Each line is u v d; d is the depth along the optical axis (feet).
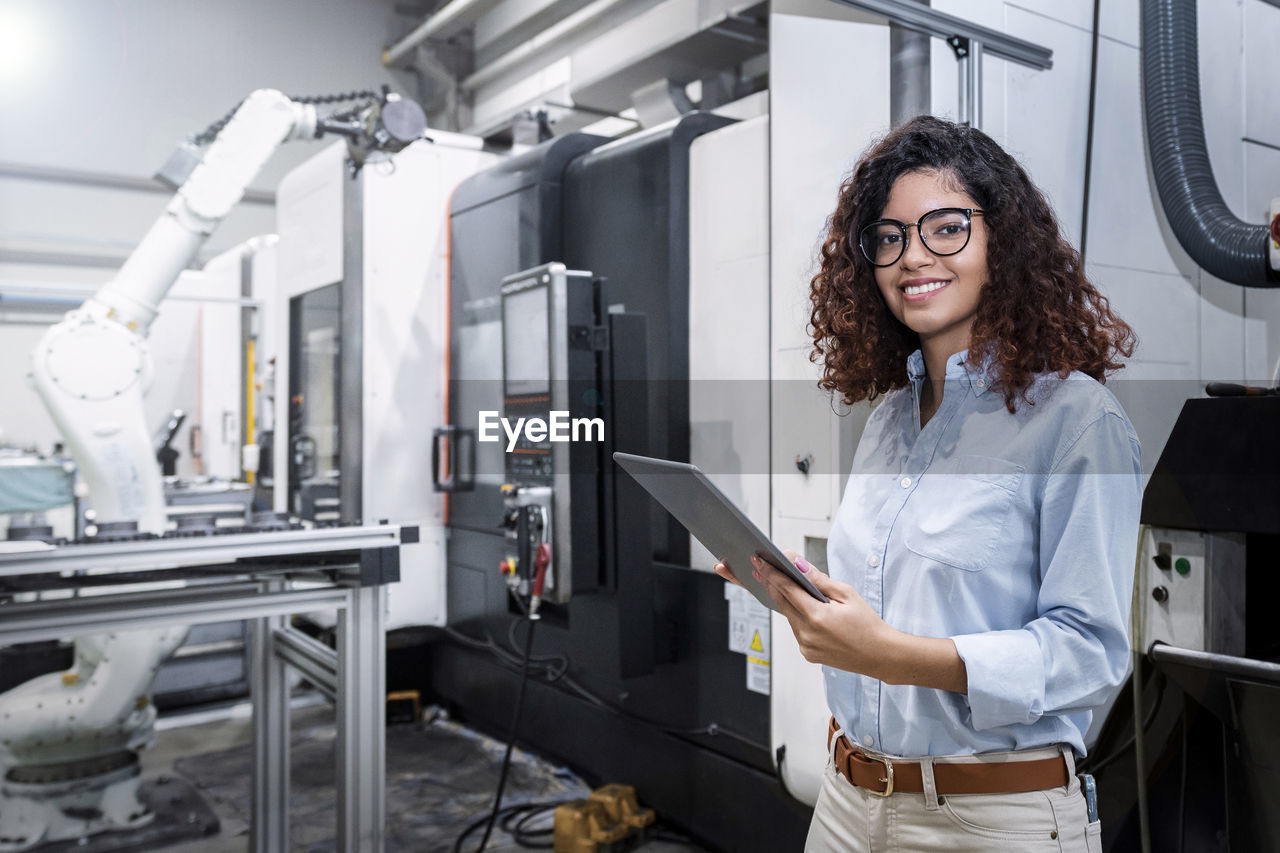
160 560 5.56
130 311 8.18
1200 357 6.66
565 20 11.12
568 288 7.91
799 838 6.78
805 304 6.18
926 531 3.01
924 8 5.17
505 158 11.19
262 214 17.35
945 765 2.91
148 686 8.23
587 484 7.95
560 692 9.39
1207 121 6.70
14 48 14.38
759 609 7.05
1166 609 5.39
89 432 7.86
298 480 12.10
